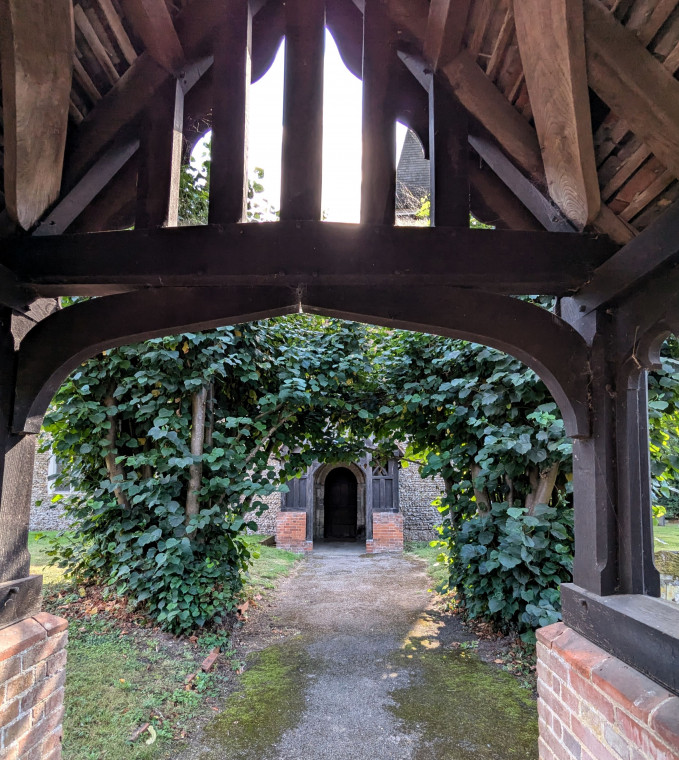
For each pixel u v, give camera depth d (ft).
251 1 8.20
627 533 7.39
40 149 6.75
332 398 17.54
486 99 7.57
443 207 7.54
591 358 7.86
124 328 7.77
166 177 7.72
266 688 12.02
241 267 7.05
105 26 7.15
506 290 7.88
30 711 7.00
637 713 5.68
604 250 7.44
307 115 7.42
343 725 10.40
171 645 13.17
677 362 12.13
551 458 13.42
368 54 7.72
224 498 15.80
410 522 37.78
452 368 15.99
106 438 15.17
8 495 7.26
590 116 6.43
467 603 15.97
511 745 9.71
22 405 7.45
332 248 7.07
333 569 26.96
